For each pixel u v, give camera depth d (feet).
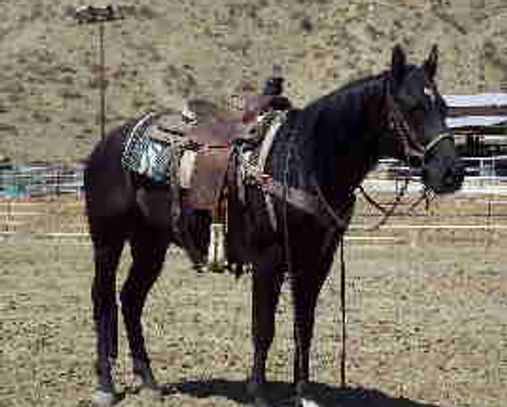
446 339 42.70
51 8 269.64
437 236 86.17
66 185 138.31
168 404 32.07
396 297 54.65
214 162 30.25
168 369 36.99
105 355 32.48
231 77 248.32
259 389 29.50
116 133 33.14
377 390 34.12
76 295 55.98
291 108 30.81
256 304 29.14
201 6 274.77
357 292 56.34
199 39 260.21
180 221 31.14
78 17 175.83
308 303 29.45
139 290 33.45
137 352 33.37
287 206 28.53
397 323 46.47
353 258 73.67
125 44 255.09
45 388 34.04
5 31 262.47
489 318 48.16
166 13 269.03
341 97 28.76
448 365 37.88
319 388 34.14
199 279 61.62
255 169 29.14
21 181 146.00
